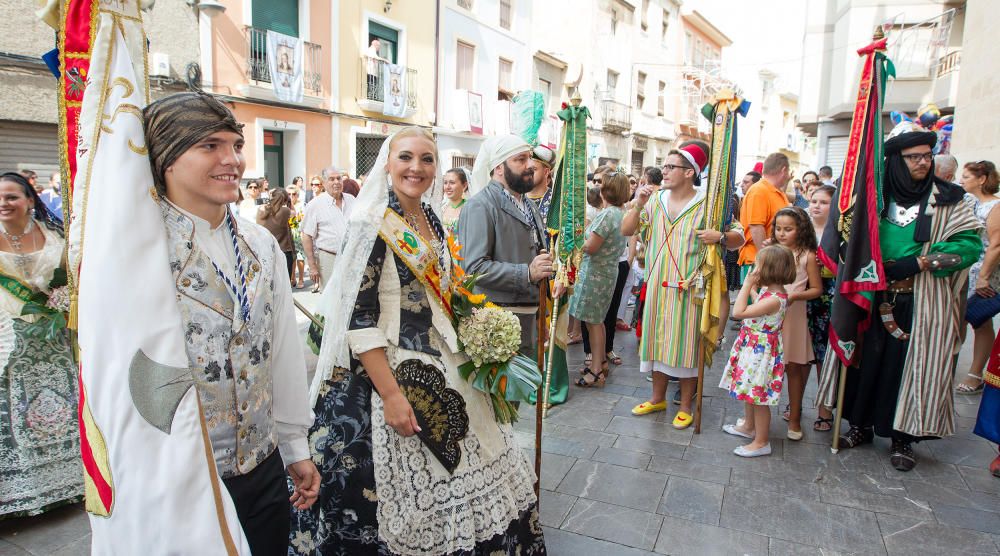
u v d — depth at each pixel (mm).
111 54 1340
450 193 5355
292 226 9992
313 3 13586
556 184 4199
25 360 2932
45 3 1460
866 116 3432
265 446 1610
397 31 15922
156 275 1284
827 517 3006
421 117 16750
